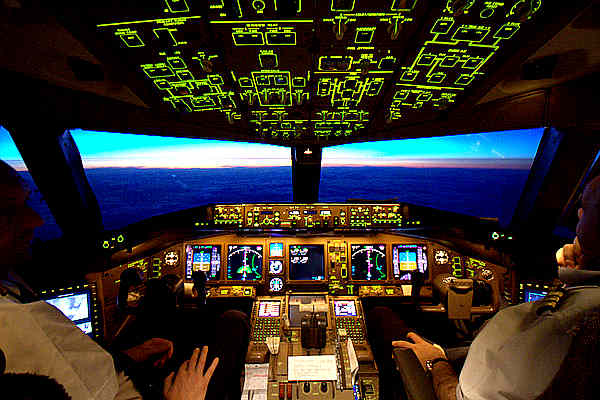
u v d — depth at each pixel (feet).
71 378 2.17
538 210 11.57
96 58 6.07
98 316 9.08
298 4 4.50
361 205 11.71
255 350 8.33
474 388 2.98
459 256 11.27
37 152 9.65
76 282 8.71
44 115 8.52
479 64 6.40
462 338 11.05
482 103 8.87
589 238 2.81
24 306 2.22
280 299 10.61
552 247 10.90
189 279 11.34
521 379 2.69
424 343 5.25
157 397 3.39
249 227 11.65
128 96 8.05
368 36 5.41
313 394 7.00
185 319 11.02
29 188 2.44
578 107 8.16
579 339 2.54
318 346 8.24
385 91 8.01
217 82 7.32
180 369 3.61
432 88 7.73
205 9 4.59
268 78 7.15
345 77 7.16
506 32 5.17
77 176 10.69
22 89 7.41
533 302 3.14
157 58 6.11
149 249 10.77
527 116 8.97
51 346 2.17
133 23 4.95
